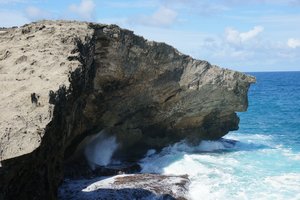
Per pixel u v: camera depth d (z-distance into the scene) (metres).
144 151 31.11
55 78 15.10
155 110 30.20
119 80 26.77
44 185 13.12
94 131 26.86
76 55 18.20
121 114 28.33
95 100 25.48
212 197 20.97
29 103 12.95
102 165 27.47
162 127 31.42
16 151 11.03
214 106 32.38
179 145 32.41
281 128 46.62
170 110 30.89
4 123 11.80
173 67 30.06
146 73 28.22
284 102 78.38
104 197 20.06
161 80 29.47
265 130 45.34
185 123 32.19
